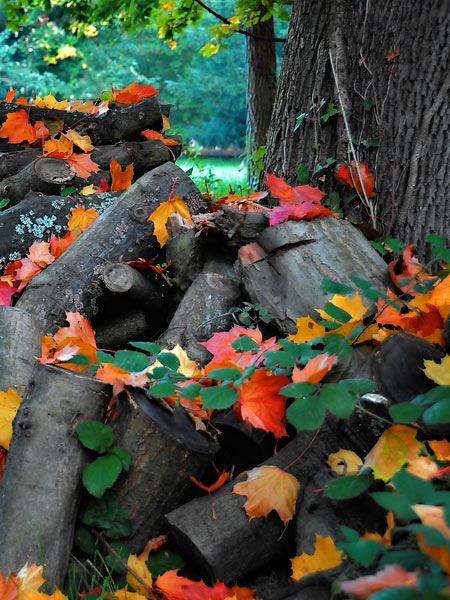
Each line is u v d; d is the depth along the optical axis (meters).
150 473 2.13
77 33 8.37
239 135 23.92
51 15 22.08
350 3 3.40
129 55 23.50
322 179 3.48
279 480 2.05
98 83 22.00
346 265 2.67
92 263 3.10
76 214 3.43
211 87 23.08
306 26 3.61
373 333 2.46
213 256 3.09
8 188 3.73
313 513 2.00
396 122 3.28
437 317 2.52
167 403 2.23
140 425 2.13
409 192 3.24
